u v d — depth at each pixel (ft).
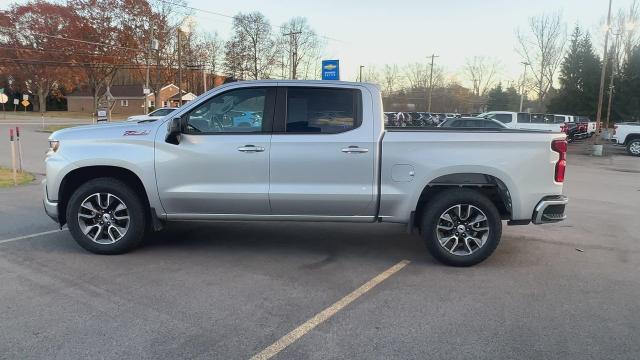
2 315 13.42
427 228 17.98
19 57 201.98
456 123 62.90
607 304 14.83
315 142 17.72
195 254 19.34
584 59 206.90
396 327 13.04
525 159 17.63
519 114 86.63
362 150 17.65
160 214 18.58
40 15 194.08
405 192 17.79
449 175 17.92
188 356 11.39
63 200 19.25
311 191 17.85
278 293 15.34
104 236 19.08
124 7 181.37
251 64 254.88
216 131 18.21
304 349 11.79
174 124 17.47
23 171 43.86
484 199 17.72
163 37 185.98
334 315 13.75
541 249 20.94
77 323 13.00
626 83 198.08
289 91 18.17
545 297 15.33
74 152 18.35
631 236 23.54
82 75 207.92
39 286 15.61
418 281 16.65
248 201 18.10
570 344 12.23
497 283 16.55
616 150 99.86
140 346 11.82
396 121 122.72
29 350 11.54
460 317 13.74
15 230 22.54
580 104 206.80
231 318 13.44
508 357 11.57
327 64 83.51
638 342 12.38
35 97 288.10
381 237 22.54
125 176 19.22
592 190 41.01
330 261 18.78
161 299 14.70
